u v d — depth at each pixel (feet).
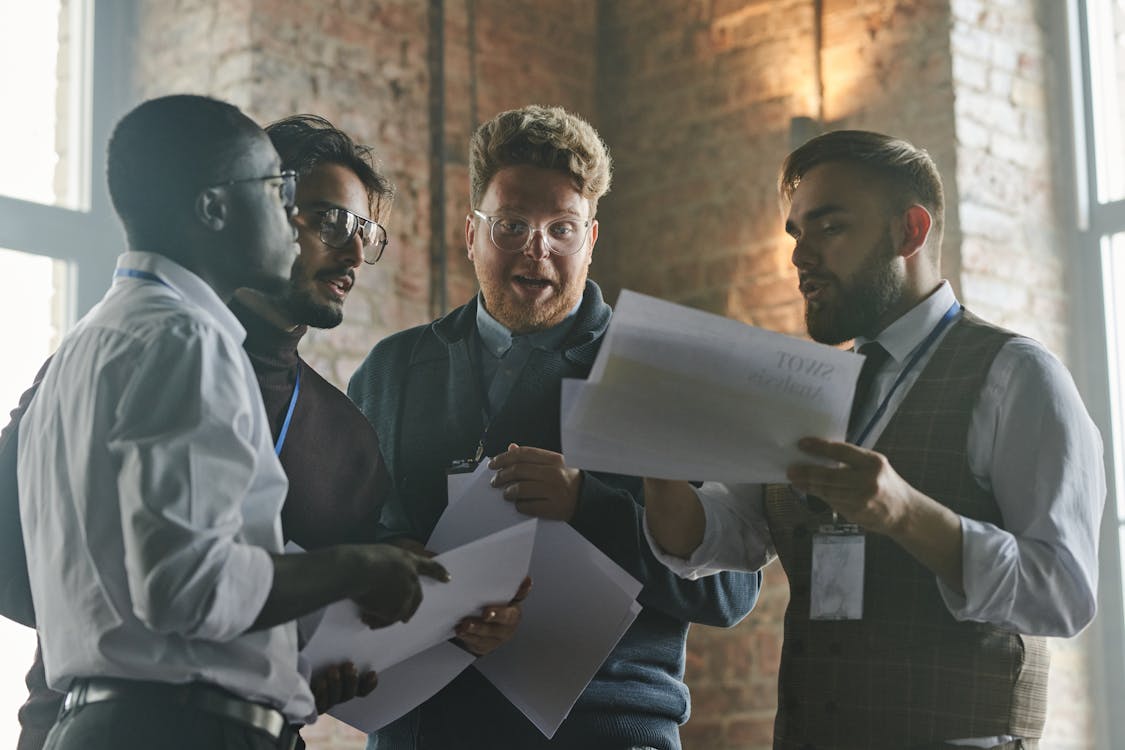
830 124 18.37
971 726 7.35
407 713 9.04
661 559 8.46
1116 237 17.89
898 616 7.59
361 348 17.06
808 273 7.99
